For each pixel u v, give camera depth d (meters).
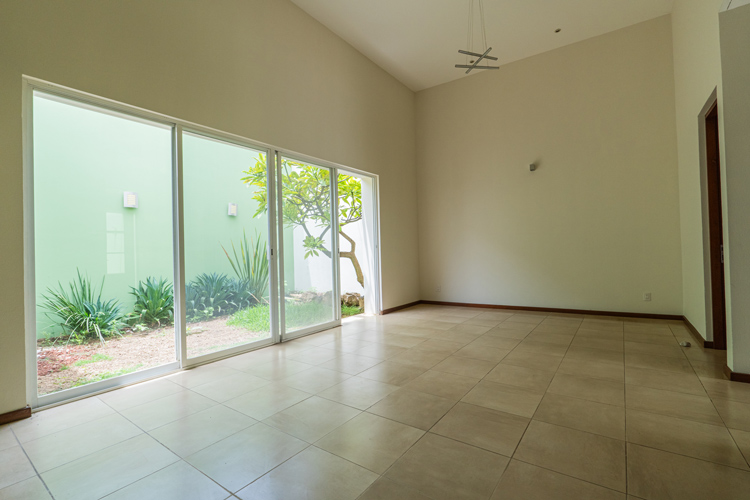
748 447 1.91
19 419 2.39
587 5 4.84
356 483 1.68
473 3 4.71
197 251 3.63
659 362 3.36
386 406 2.52
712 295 3.78
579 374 3.08
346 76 5.51
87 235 2.98
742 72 2.81
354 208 7.52
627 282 5.40
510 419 2.29
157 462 1.89
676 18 4.75
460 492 1.60
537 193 6.06
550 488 1.61
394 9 4.78
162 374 3.27
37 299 2.72
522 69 6.15
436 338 4.44
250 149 4.14
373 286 6.23
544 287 6.02
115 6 2.94
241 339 3.99
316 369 3.35
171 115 3.31
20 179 2.47
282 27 4.46
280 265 4.45
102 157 3.06
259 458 1.91
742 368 2.85
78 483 1.72
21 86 2.47
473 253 6.70
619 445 1.96
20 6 2.47
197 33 3.54
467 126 6.72
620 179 5.42
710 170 3.76
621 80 5.39
